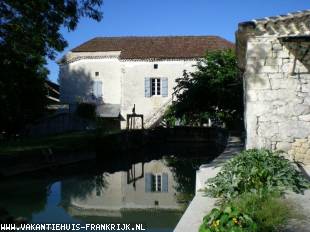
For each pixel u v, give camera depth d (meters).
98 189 14.85
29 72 23.14
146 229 9.59
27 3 13.46
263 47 11.11
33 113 26.88
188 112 28.81
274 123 11.14
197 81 28.16
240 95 26.72
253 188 7.37
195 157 23.66
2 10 13.54
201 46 35.47
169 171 18.98
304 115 11.05
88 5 14.71
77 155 20.59
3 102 22.62
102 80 35.78
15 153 17.62
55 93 40.62
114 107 35.31
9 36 13.95
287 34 10.86
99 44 37.25
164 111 33.78
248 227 4.44
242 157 8.43
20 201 12.65
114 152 24.59
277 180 7.77
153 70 34.53
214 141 31.25
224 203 6.95
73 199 13.05
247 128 11.28
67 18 14.45
